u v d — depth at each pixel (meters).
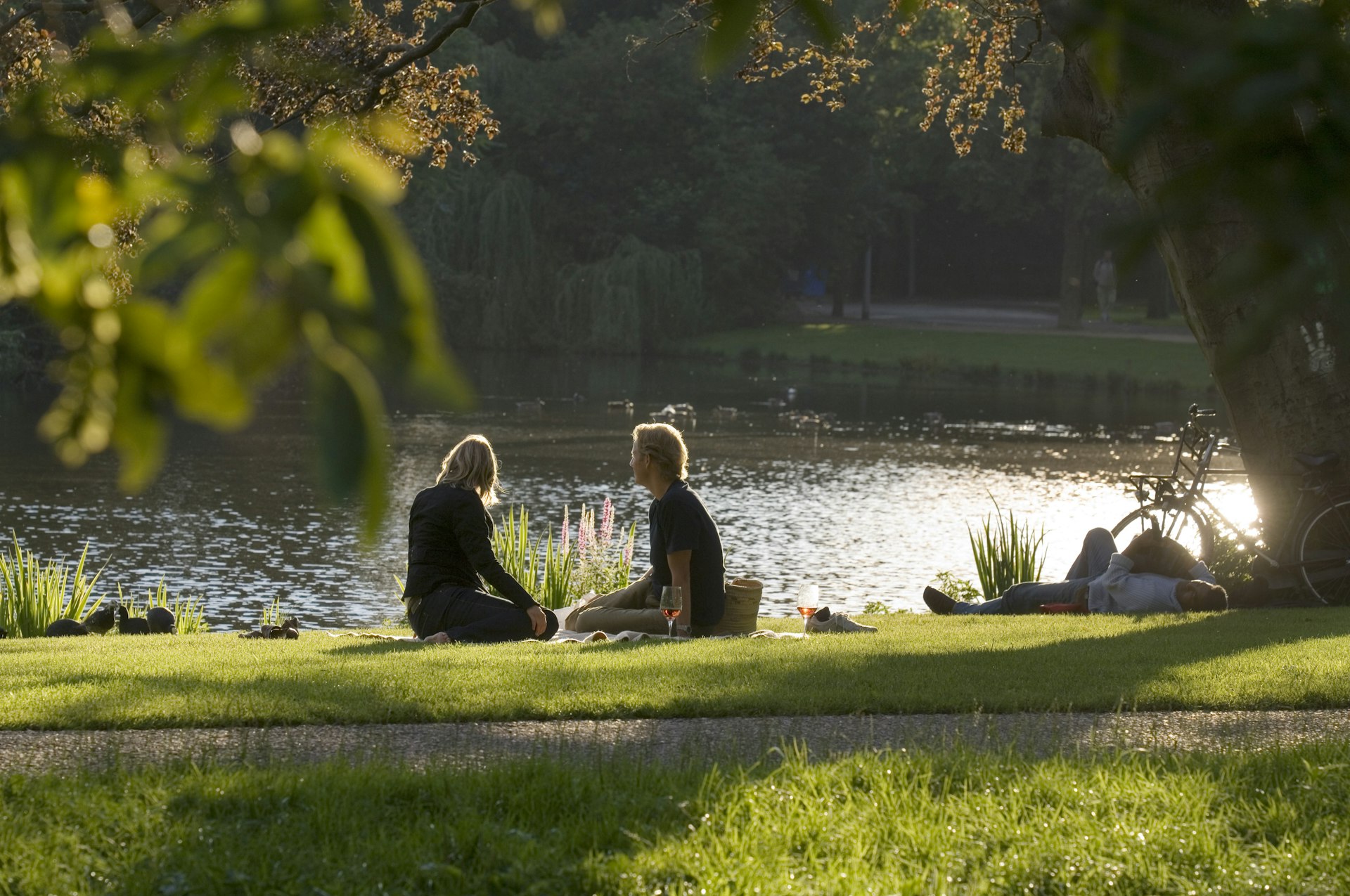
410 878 8.83
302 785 10.41
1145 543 25.39
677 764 11.62
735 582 21.44
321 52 24.28
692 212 153.88
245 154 2.36
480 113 31.28
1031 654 17.45
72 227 2.54
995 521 54.34
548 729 13.30
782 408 98.06
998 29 38.41
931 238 191.88
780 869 8.96
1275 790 10.56
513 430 81.12
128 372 2.33
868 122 152.12
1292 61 2.44
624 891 8.64
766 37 31.66
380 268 2.23
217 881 8.65
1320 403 26.33
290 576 42.31
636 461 21.03
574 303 140.62
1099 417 96.12
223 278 2.21
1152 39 2.56
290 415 82.50
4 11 25.02
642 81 152.25
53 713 13.34
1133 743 12.71
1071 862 9.09
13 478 59.16
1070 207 144.00
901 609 38.72
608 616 20.97
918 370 130.12
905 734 13.18
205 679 15.19
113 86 2.58
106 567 42.72
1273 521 27.36
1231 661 16.89
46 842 9.20
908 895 8.66
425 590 20.67
